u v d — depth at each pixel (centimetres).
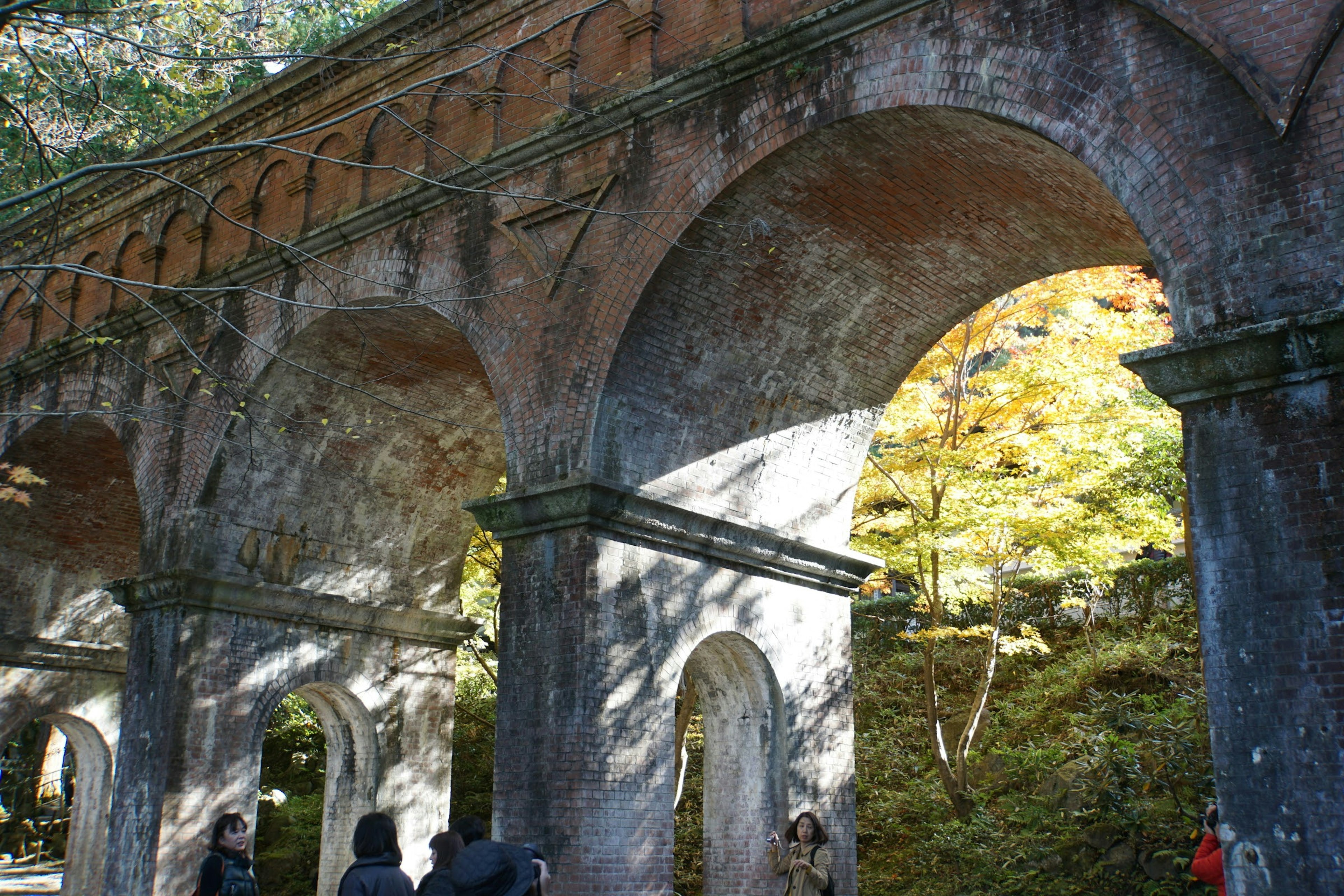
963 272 1296
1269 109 814
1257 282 803
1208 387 804
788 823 1257
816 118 1062
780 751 1284
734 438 1306
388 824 691
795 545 1334
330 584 1662
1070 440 1594
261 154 1620
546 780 1100
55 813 2794
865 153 1091
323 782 2489
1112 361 1591
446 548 1794
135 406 1588
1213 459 796
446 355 1569
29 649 2028
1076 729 1631
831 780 1330
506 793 1130
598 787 1089
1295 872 709
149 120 1748
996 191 1139
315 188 1542
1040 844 1498
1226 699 759
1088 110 909
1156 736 1469
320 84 1551
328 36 1925
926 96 996
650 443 1214
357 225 1431
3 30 998
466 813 2248
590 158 1241
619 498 1151
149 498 1627
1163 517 1623
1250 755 741
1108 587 2048
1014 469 1680
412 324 1477
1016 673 2039
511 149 1289
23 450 1891
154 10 1155
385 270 1401
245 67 1747
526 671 1150
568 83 1277
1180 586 1966
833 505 1431
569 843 1064
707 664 1346
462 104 1385
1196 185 843
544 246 1251
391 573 1738
